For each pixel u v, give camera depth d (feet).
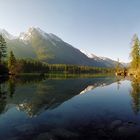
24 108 68.23
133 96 92.89
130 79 228.43
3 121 51.65
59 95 99.91
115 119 51.31
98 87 139.64
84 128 44.39
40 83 177.47
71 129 43.98
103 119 51.39
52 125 47.16
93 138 38.58
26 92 112.06
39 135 40.24
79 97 91.97
